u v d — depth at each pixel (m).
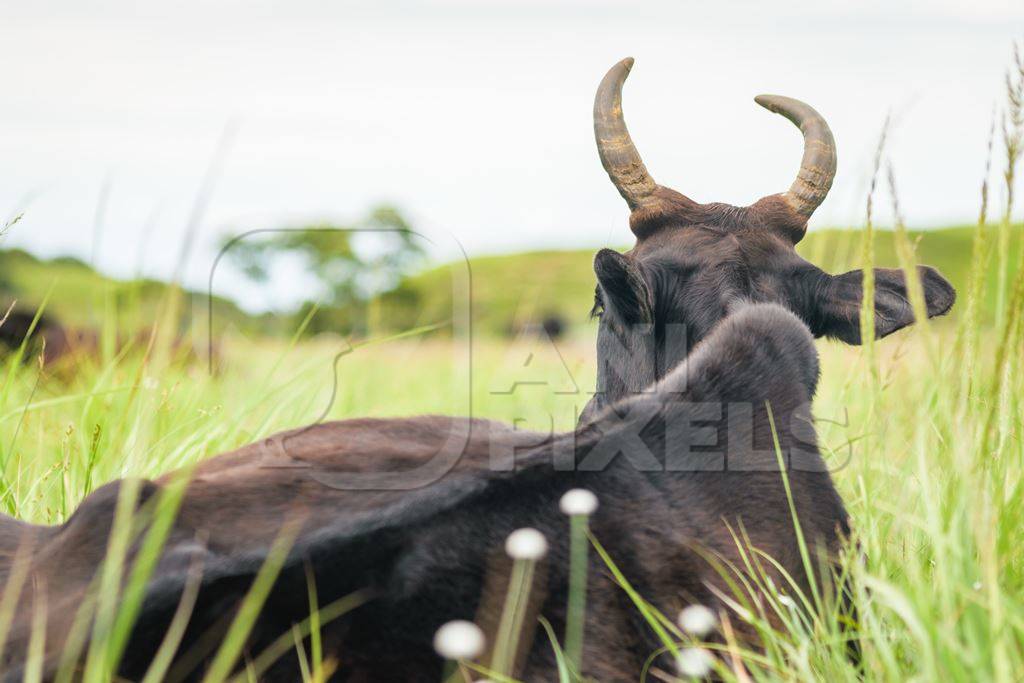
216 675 2.16
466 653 2.20
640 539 2.79
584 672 2.57
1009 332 2.76
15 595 2.40
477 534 2.62
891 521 3.60
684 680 2.63
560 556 2.67
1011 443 3.31
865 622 2.83
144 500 2.53
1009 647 2.50
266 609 2.42
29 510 4.07
